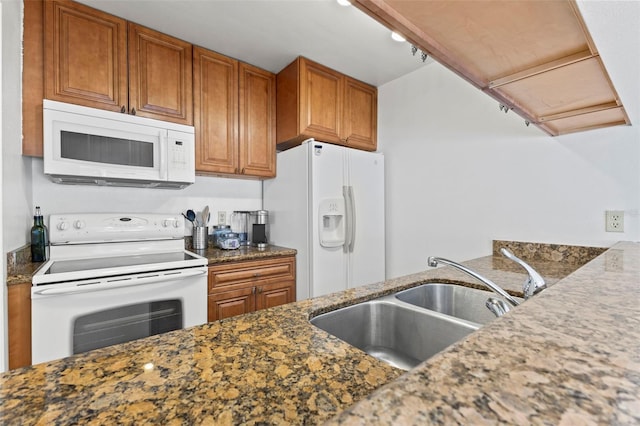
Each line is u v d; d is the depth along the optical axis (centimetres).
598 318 40
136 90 185
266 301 214
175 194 232
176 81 201
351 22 184
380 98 274
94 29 172
